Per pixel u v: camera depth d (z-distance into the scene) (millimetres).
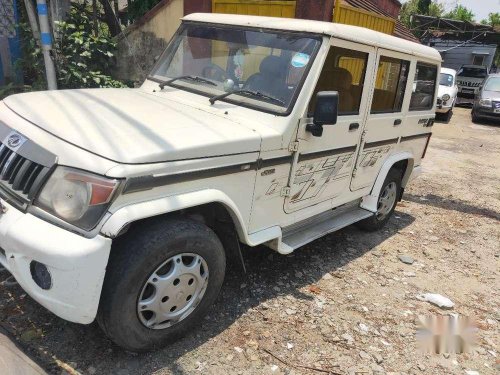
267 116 3271
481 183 8180
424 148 5691
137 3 10352
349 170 4234
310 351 3119
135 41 7602
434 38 25641
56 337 2916
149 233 2602
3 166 2762
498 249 5363
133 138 2594
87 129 2658
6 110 3086
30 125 2799
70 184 2445
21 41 7000
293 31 3520
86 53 6844
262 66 3516
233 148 2902
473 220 6246
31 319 3043
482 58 26891
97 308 2471
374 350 3225
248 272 3988
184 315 2939
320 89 3521
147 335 2766
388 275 4352
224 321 3305
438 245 5266
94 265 2365
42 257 2379
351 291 3957
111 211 2381
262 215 3395
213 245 2918
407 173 5473
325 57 3393
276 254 4371
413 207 6527
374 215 5062
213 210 3141
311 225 4211
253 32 3697
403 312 3750
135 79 7742
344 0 7391
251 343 3109
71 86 6848
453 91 15164
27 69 7473
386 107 4539
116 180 2352
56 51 6652
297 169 3500
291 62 3414
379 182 4793
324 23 3553
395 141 4859
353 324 3486
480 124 15391
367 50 3883
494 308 4023
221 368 2854
